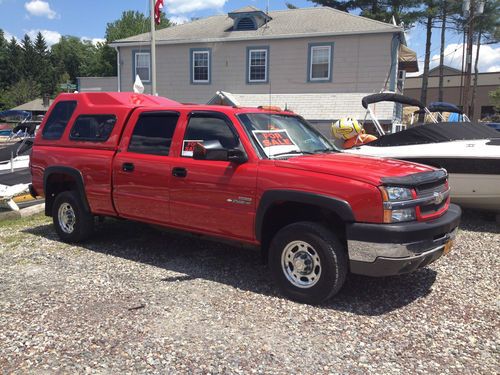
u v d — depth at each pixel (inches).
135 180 218.7
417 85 1979.6
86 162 238.5
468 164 281.1
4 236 271.7
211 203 193.0
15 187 362.3
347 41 816.9
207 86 914.7
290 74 859.4
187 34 934.4
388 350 139.5
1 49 3644.2
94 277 200.5
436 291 185.8
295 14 941.8
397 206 157.5
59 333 148.6
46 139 263.9
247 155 185.2
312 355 136.3
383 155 304.3
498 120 1644.9
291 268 176.4
